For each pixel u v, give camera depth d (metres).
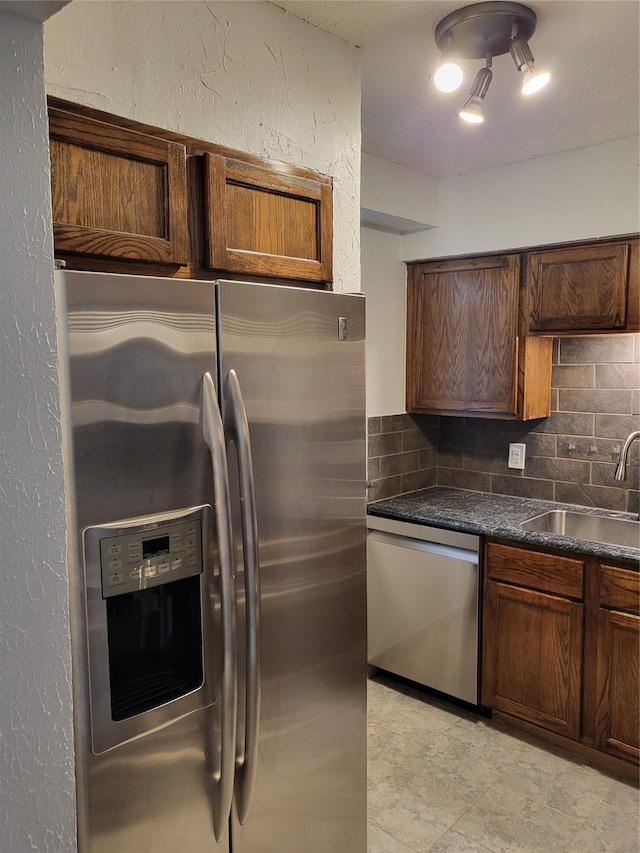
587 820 2.13
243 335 1.21
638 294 2.45
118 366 1.03
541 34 1.60
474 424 3.28
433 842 2.04
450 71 1.53
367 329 2.99
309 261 1.57
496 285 2.85
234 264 1.39
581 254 2.58
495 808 2.19
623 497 2.80
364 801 1.60
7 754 0.74
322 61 1.60
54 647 0.77
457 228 2.94
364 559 1.54
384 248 3.05
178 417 1.11
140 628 1.13
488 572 2.61
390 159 2.67
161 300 1.08
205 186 1.33
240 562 1.24
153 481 1.08
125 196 1.20
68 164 1.12
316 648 1.43
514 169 2.73
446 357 3.06
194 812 1.18
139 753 1.09
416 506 2.98
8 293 0.71
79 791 1.02
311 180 1.56
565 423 2.96
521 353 2.79
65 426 0.97
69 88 1.15
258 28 1.45
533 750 2.51
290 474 1.33
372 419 3.06
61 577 0.78
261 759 1.33
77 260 1.16
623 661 2.28
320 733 1.46
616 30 1.58
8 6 0.69
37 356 0.74
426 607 2.82
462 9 1.49
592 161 2.50
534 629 2.50
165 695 1.14
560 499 3.00
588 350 2.85
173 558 1.11
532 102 2.05
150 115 1.27
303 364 1.34
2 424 0.72
